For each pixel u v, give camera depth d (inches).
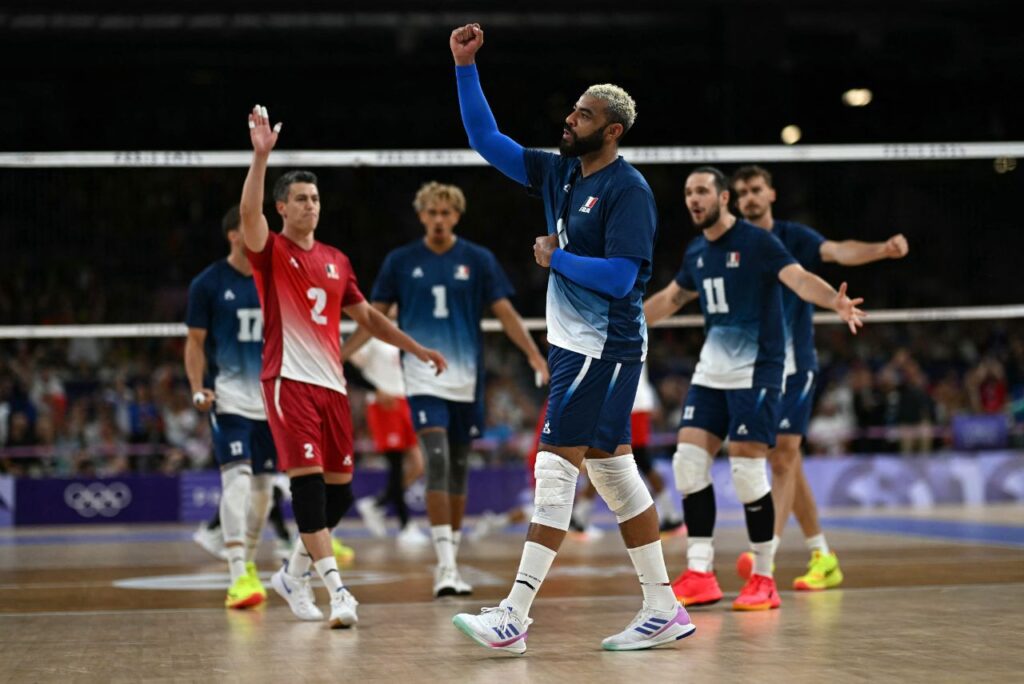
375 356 1366.9
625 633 557.6
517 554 1215.6
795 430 826.2
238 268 822.5
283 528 1224.2
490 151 597.9
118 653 560.4
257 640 600.7
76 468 1952.5
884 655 516.1
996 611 666.2
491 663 517.0
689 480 743.7
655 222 560.4
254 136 647.1
